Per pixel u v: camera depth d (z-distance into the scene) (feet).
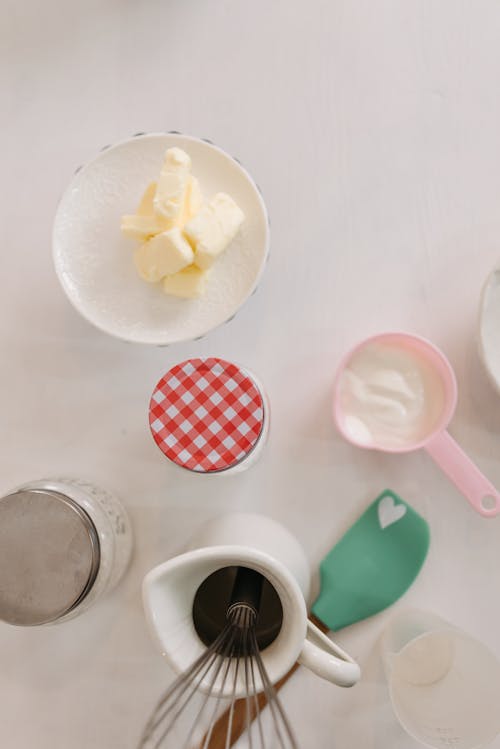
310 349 2.11
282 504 2.10
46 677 2.10
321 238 2.12
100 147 2.16
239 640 1.74
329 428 2.10
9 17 2.19
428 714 1.94
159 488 2.11
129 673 2.09
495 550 2.07
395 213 2.12
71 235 2.03
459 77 2.12
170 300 2.03
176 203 1.90
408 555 2.06
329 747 2.05
